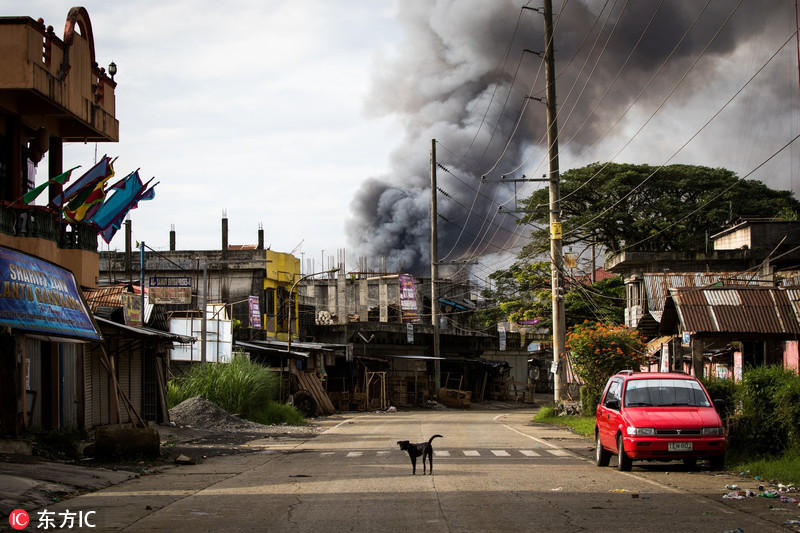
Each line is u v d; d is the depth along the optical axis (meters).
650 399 16.28
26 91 20.69
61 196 22.12
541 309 62.53
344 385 58.41
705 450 15.10
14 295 15.88
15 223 20.59
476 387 73.69
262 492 12.62
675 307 23.95
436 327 63.34
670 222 57.19
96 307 25.89
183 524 9.66
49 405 20.64
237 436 27.12
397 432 30.06
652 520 9.77
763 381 16.98
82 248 22.75
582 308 61.00
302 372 48.66
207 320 40.28
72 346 21.80
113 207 24.95
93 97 24.19
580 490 12.68
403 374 68.12
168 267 58.03
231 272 56.94
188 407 30.97
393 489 12.85
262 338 53.00
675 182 59.31
